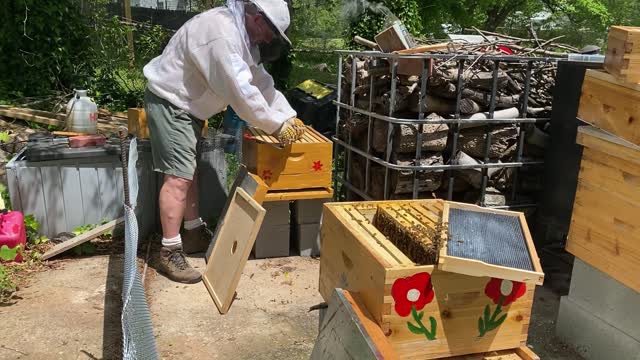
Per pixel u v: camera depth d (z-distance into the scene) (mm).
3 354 2691
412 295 1961
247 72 3373
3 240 3596
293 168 3775
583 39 17047
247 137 3891
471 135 3609
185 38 3443
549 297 3463
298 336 2971
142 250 4012
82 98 4984
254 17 3443
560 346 2879
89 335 2891
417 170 3463
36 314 3074
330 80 12562
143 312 2162
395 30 3695
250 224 3244
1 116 6355
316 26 14883
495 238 2062
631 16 18906
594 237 2529
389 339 1982
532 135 3689
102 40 8945
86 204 4004
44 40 7781
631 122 2236
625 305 2500
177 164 3539
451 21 15734
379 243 2129
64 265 3709
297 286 3559
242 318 3145
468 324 2068
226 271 3307
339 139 4332
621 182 2340
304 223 3998
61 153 3871
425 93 3377
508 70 3760
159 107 3504
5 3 7508
